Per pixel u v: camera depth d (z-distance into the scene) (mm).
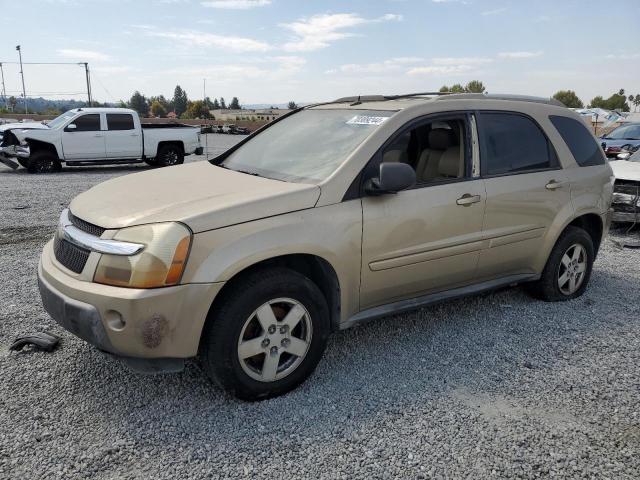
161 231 3051
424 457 2922
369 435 3100
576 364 4020
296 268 3709
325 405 3395
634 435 3166
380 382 3689
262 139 4730
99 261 3072
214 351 3197
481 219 4309
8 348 4016
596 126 39375
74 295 3096
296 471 2791
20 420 3143
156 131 17047
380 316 3928
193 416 3238
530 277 4891
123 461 2830
